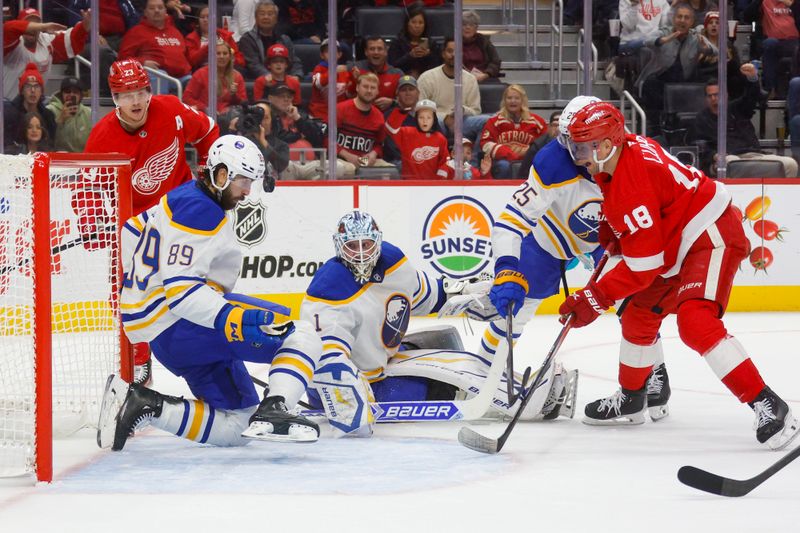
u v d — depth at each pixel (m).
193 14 14.62
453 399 7.76
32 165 5.88
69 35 14.08
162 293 6.45
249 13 14.41
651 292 7.29
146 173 8.67
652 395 7.69
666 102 15.75
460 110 14.87
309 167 14.52
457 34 14.77
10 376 6.34
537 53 17.25
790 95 15.93
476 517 5.05
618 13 16.39
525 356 11.15
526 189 7.56
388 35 15.05
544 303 15.06
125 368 7.64
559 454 6.61
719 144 15.49
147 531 4.83
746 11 16.62
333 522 4.96
